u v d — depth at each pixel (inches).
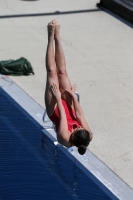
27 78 1129.4
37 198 726.5
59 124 663.8
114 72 1183.6
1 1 1631.4
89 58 1250.0
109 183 779.4
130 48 1325.0
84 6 1616.6
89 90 1086.4
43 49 1284.4
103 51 1296.8
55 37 729.6
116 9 1553.9
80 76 1151.0
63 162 823.7
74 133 653.9
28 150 852.0
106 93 1079.0
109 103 1034.7
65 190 749.9
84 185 767.7
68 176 786.2
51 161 823.7
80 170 805.9
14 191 740.7
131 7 1503.4
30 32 1390.3
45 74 1151.0
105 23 1487.5
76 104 690.2
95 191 754.8
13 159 822.5
